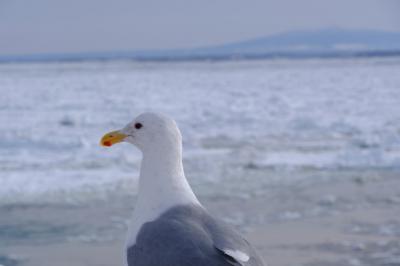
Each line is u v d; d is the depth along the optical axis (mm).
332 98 34844
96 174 14812
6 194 12914
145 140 4293
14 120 25375
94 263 9023
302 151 18219
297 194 13078
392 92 38094
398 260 8930
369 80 50656
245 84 48656
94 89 44344
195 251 3598
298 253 9289
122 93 40188
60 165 15875
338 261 8914
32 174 14789
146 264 3783
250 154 17734
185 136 21297
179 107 30625
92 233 10500
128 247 4043
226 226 3869
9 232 10562
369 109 28938
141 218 4141
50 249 9688
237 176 14781
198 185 13867
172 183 4195
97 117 26344
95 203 12312
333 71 68812
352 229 10547
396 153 17547
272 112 28344
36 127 23094
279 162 16453
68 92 41438
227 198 12734
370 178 14594
